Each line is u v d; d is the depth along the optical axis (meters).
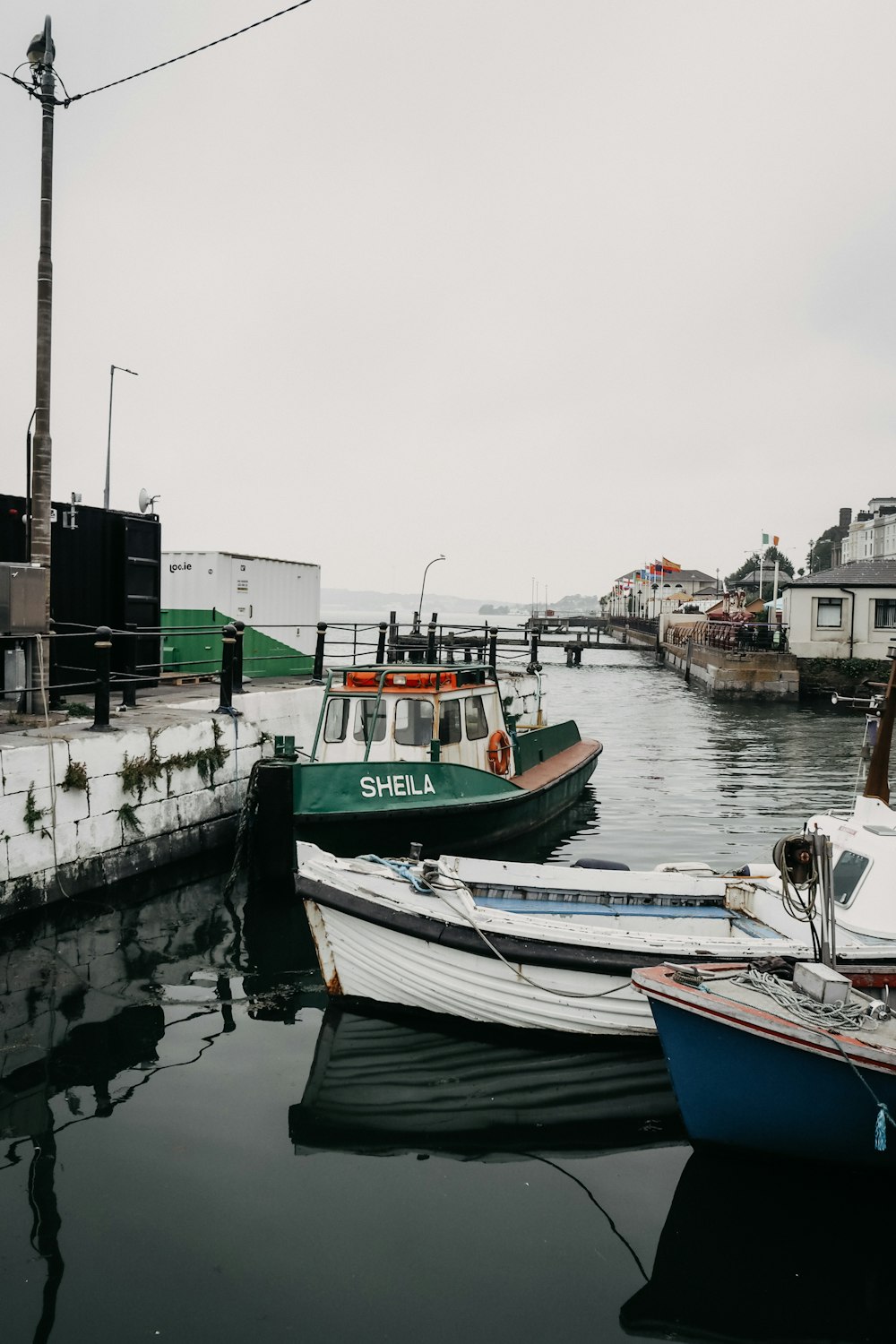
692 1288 4.55
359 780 11.20
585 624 95.56
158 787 11.59
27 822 9.73
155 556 16.80
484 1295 4.42
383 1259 4.65
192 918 10.11
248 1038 7.21
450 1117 6.15
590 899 8.66
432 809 11.23
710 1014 5.57
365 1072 6.72
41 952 8.93
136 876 11.27
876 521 78.75
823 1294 4.57
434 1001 7.57
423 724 11.98
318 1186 5.27
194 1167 5.40
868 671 38.75
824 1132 5.63
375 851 11.22
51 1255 4.59
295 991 8.20
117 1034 7.20
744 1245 4.93
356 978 7.81
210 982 8.35
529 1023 7.36
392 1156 5.65
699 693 43.19
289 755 12.00
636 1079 6.80
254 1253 4.66
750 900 8.52
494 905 8.29
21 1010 7.61
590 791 18.58
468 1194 5.28
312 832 10.97
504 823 12.68
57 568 14.86
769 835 14.56
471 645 23.42
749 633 41.88
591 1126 6.12
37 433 11.93
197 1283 4.42
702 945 7.01
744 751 24.66
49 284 12.02
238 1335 4.10
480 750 12.97
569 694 42.56
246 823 11.71
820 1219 5.23
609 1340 4.16
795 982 6.01
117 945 9.18
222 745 12.91
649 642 74.44
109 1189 5.15
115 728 11.33
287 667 21.25
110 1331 4.10
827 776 20.62
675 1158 5.81
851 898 7.31
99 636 11.19
